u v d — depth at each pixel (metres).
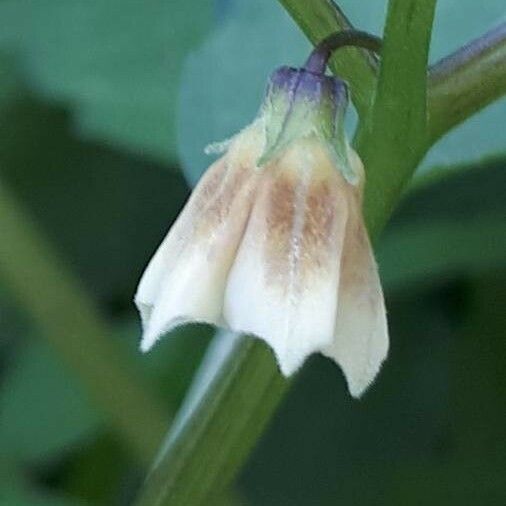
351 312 0.08
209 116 0.11
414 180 0.10
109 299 0.16
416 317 0.15
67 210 0.16
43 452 0.14
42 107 0.15
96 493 0.14
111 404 0.12
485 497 0.14
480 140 0.10
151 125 0.13
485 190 0.14
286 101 0.08
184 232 0.08
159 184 0.16
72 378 0.13
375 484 0.14
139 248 0.16
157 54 0.13
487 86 0.08
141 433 0.12
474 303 0.15
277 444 0.15
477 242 0.14
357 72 0.08
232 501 0.12
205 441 0.09
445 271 0.14
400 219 0.14
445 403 0.15
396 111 0.08
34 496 0.13
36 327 0.13
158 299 0.08
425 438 0.15
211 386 0.09
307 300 0.07
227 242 0.08
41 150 0.16
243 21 0.11
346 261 0.08
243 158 0.08
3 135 0.15
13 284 0.12
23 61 0.14
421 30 0.08
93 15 0.14
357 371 0.08
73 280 0.12
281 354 0.07
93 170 0.16
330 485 0.15
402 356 0.15
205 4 0.13
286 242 0.08
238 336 0.09
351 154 0.08
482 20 0.11
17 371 0.14
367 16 0.11
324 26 0.08
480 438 0.14
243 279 0.08
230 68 0.11
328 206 0.08
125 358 0.12
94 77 0.13
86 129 0.13
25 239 0.12
